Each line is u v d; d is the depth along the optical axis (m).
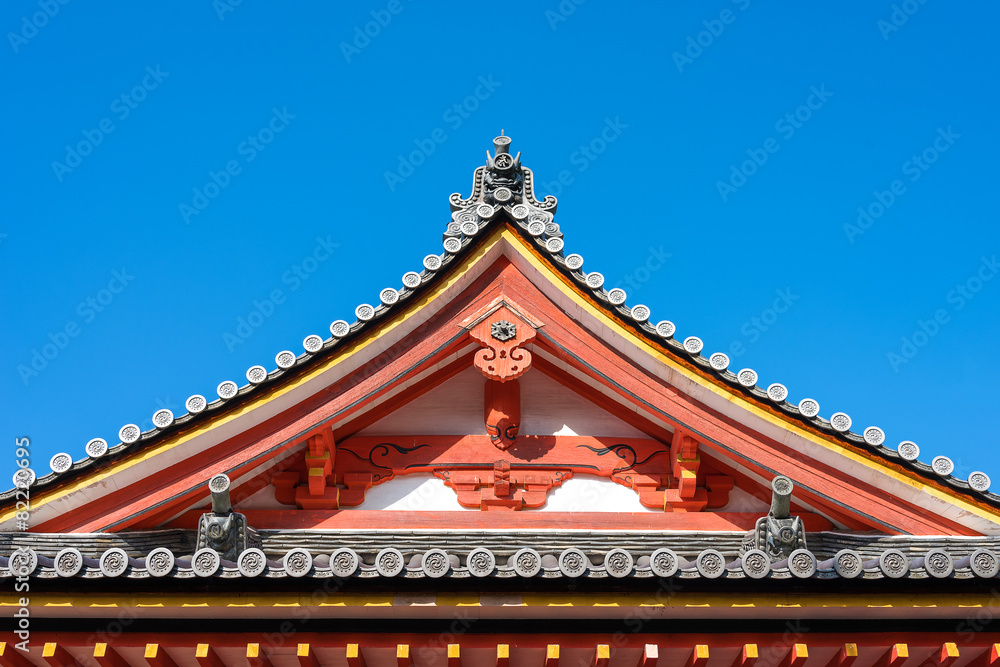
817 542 11.84
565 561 9.95
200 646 10.20
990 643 10.56
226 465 11.88
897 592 10.22
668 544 11.91
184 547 11.80
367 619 10.31
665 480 12.79
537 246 12.89
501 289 12.97
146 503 11.64
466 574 9.94
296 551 9.96
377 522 12.34
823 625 10.49
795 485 11.86
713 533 12.02
